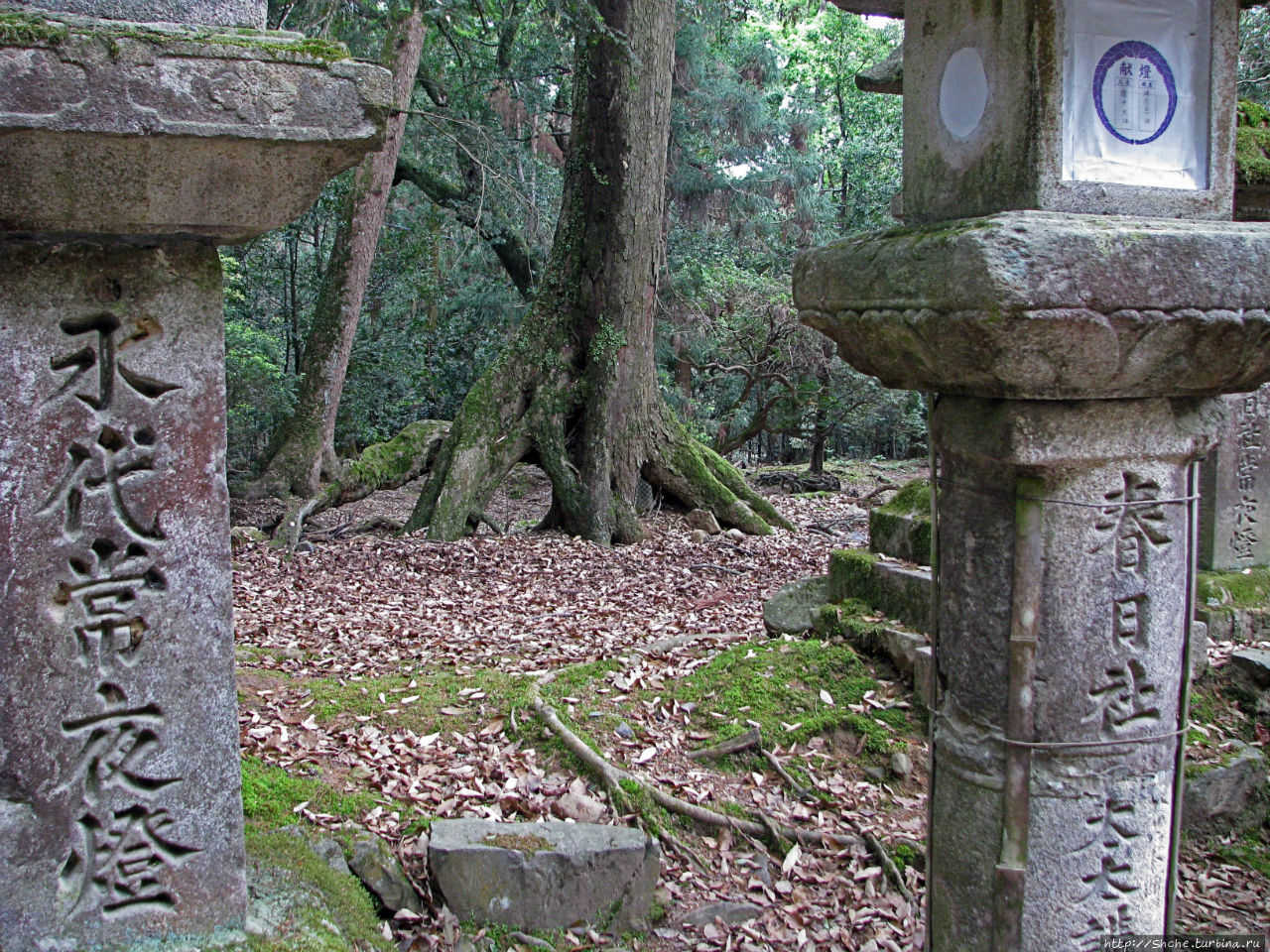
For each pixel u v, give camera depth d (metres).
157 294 2.20
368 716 4.57
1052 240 2.17
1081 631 2.52
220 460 2.31
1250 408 5.83
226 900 2.43
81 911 2.27
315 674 5.55
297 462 13.62
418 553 9.57
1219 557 5.81
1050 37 2.35
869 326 2.56
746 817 4.09
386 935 3.11
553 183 16.41
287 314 16.53
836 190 25.33
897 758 4.51
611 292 10.82
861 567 5.54
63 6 1.99
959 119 2.63
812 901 3.74
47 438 2.13
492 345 16.77
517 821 3.77
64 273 2.12
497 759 4.22
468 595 8.08
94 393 2.17
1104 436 2.46
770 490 16.34
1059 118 2.37
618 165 10.52
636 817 3.93
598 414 10.84
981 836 2.65
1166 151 2.51
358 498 11.84
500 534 10.86
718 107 17.25
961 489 2.66
